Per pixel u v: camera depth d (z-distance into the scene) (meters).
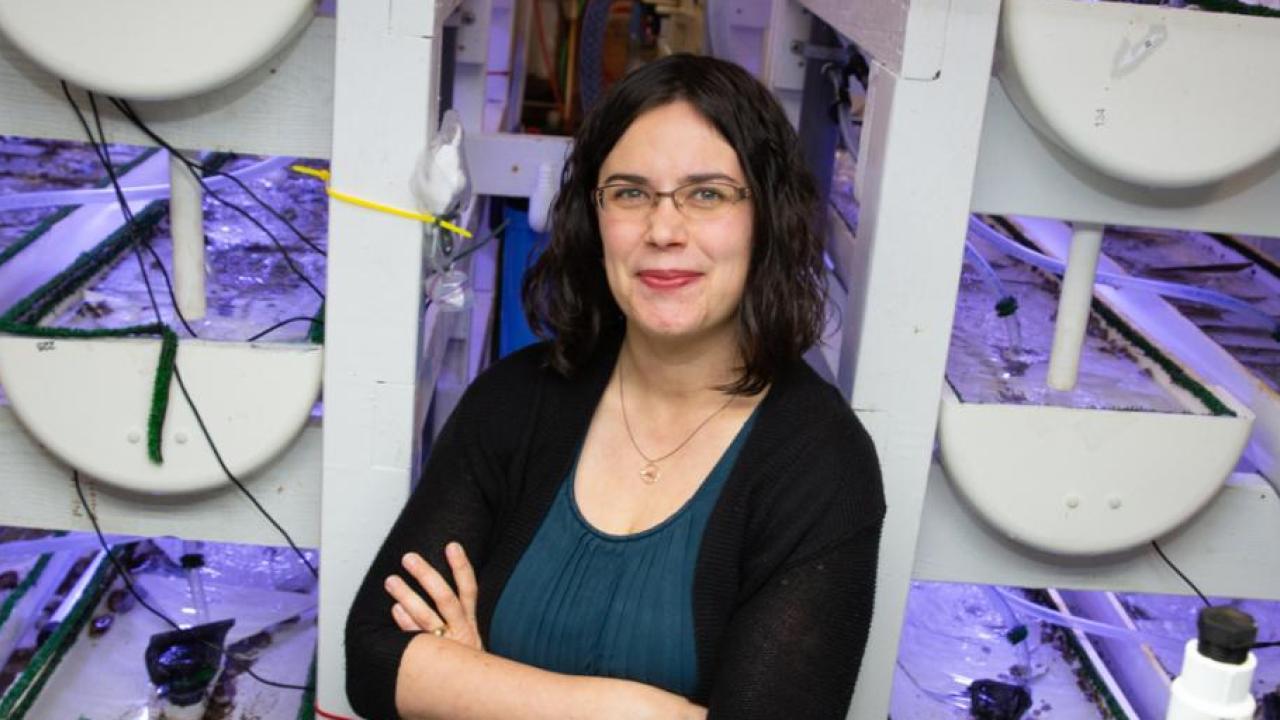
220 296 1.75
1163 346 1.80
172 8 1.40
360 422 1.55
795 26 2.32
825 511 1.35
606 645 1.38
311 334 1.60
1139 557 1.69
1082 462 1.56
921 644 2.09
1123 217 1.54
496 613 1.42
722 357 1.42
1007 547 1.68
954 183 1.46
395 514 1.59
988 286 2.07
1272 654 2.01
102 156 1.54
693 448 1.42
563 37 3.89
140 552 2.14
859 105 2.46
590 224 1.45
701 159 1.33
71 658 1.87
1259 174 1.52
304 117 1.51
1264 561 1.71
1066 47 1.40
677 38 3.72
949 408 1.54
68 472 1.65
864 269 1.52
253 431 1.56
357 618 1.44
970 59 1.42
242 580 2.11
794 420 1.39
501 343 2.92
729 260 1.35
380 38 1.42
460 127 1.50
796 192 1.38
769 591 1.34
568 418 1.46
